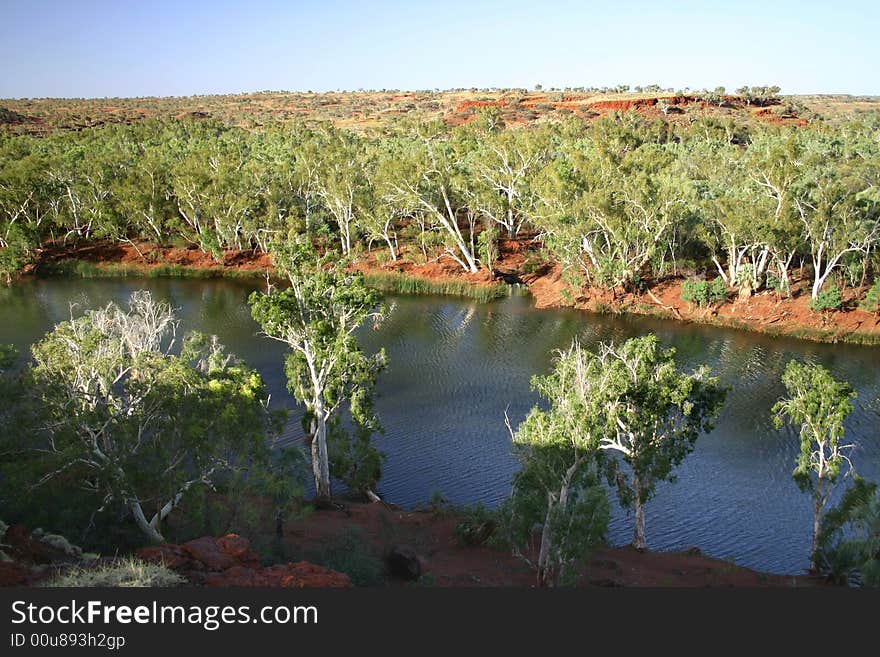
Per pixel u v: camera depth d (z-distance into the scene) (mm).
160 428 23734
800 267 73562
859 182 66312
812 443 40562
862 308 64375
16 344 57281
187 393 23953
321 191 93312
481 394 48656
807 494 35625
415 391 49219
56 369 23375
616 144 108625
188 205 95500
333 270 34406
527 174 90812
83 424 22500
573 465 23984
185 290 81875
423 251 90500
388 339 62281
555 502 24219
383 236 89250
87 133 156125
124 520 25094
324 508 32500
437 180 86312
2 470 21703
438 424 43781
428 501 35094
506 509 25062
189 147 126625
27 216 94562
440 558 27469
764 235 64125
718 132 132875
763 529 32750
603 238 79188
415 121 158750
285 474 27734
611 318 70000
